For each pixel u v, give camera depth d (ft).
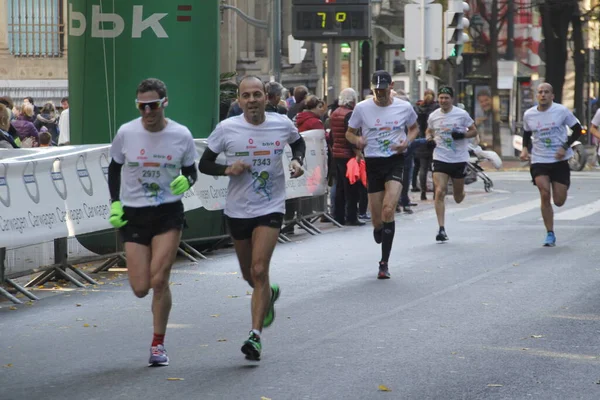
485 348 48.52
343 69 267.59
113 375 44.34
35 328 55.01
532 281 67.41
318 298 62.28
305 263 77.25
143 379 43.52
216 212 84.43
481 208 119.55
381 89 70.64
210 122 84.69
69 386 42.60
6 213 61.82
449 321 54.85
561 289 64.28
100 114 81.66
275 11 133.69
